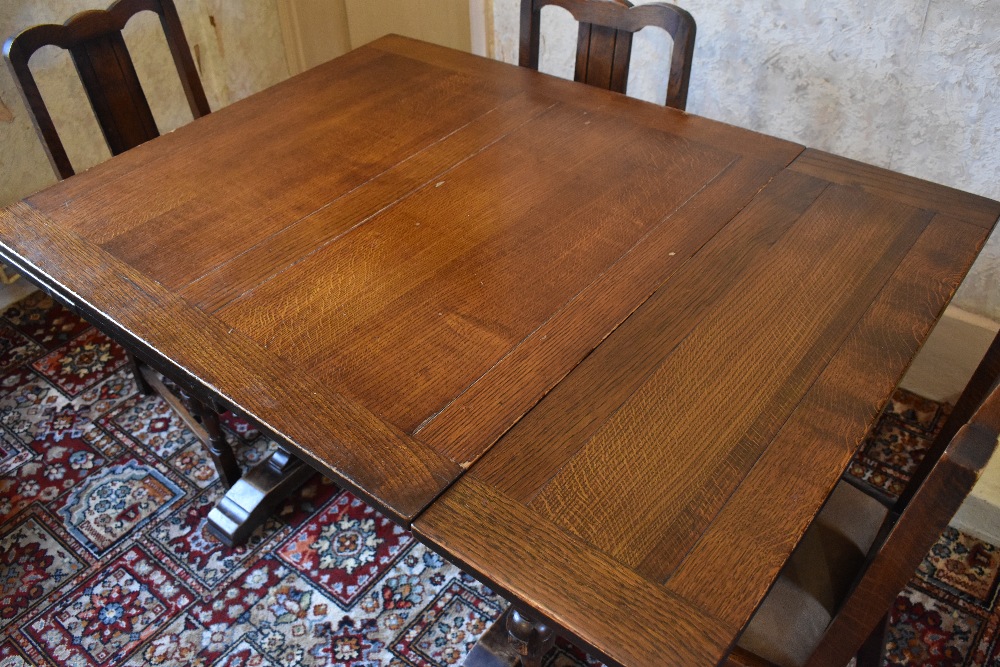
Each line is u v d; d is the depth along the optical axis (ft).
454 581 5.77
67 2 7.99
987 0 5.69
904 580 2.84
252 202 4.89
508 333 3.93
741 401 3.59
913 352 3.82
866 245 4.47
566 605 2.85
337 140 5.46
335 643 5.43
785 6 6.55
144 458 6.65
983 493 5.90
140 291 4.25
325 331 3.97
